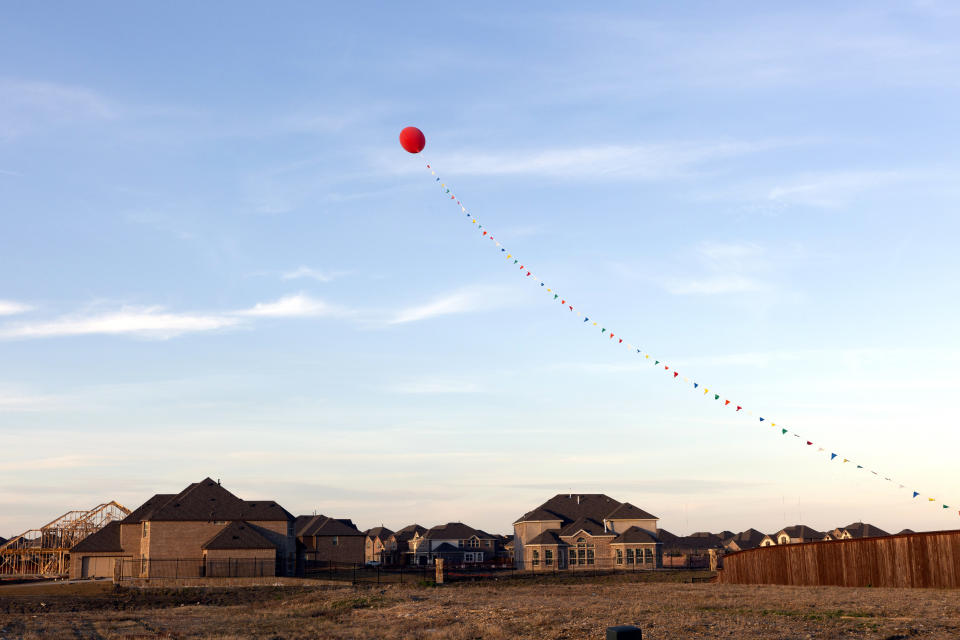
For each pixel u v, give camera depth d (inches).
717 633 1139.9
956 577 1802.4
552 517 4734.3
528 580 3262.8
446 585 2859.3
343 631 1450.5
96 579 3774.6
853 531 6023.6
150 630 1567.4
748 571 2576.3
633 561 4436.5
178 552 3710.6
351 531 4987.7
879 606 1435.8
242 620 1754.4
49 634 1503.4
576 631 1216.8
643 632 1170.6
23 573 4660.4
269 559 3595.0
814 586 2176.4
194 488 3964.1
